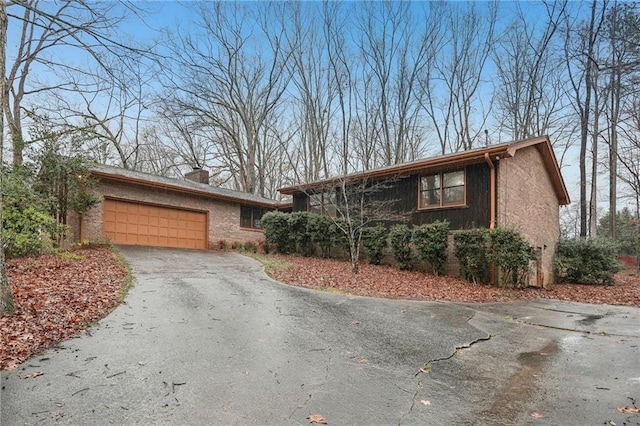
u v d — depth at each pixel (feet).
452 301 26.45
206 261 39.37
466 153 36.94
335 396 10.87
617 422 9.68
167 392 10.72
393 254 40.93
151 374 11.85
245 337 15.83
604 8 36.76
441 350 15.43
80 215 41.73
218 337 15.65
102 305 19.27
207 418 9.41
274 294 24.72
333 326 18.17
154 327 16.53
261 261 41.16
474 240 34.17
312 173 86.17
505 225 35.76
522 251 32.24
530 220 41.57
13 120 46.01
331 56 83.30
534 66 69.10
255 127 87.40
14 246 27.71
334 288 28.19
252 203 61.41
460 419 9.74
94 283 23.65
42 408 9.58
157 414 9.52
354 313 20.90
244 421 9.32
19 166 31.35
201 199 55.16
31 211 28.76
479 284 34.06
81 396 10.30
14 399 9.98
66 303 18.71
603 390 11.73
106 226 44.96
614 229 61.93
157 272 30.48
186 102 73.87
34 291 19.85
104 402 10.02
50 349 13.50
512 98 72.79
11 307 16.35
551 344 16.84
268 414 9.70
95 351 13.53
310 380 11.92
